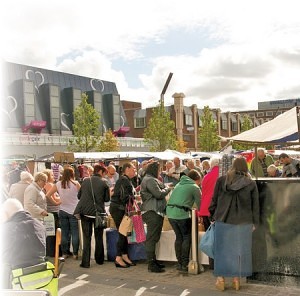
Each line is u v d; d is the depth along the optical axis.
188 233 7.23
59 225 8.96
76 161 18.69
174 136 50.44
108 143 49.94
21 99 52.28
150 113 73.44
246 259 6.12
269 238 6.25
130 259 8.05
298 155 19.56
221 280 6.20
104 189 7.93
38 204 7.70
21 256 4.18
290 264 6.13
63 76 60.88
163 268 7.53
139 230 7.76
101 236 8.12
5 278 3.98
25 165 15.57
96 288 6.51
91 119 47.81
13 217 4.35
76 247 8.62
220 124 82.00
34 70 56.78
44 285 4.14
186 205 7.14
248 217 6.07
